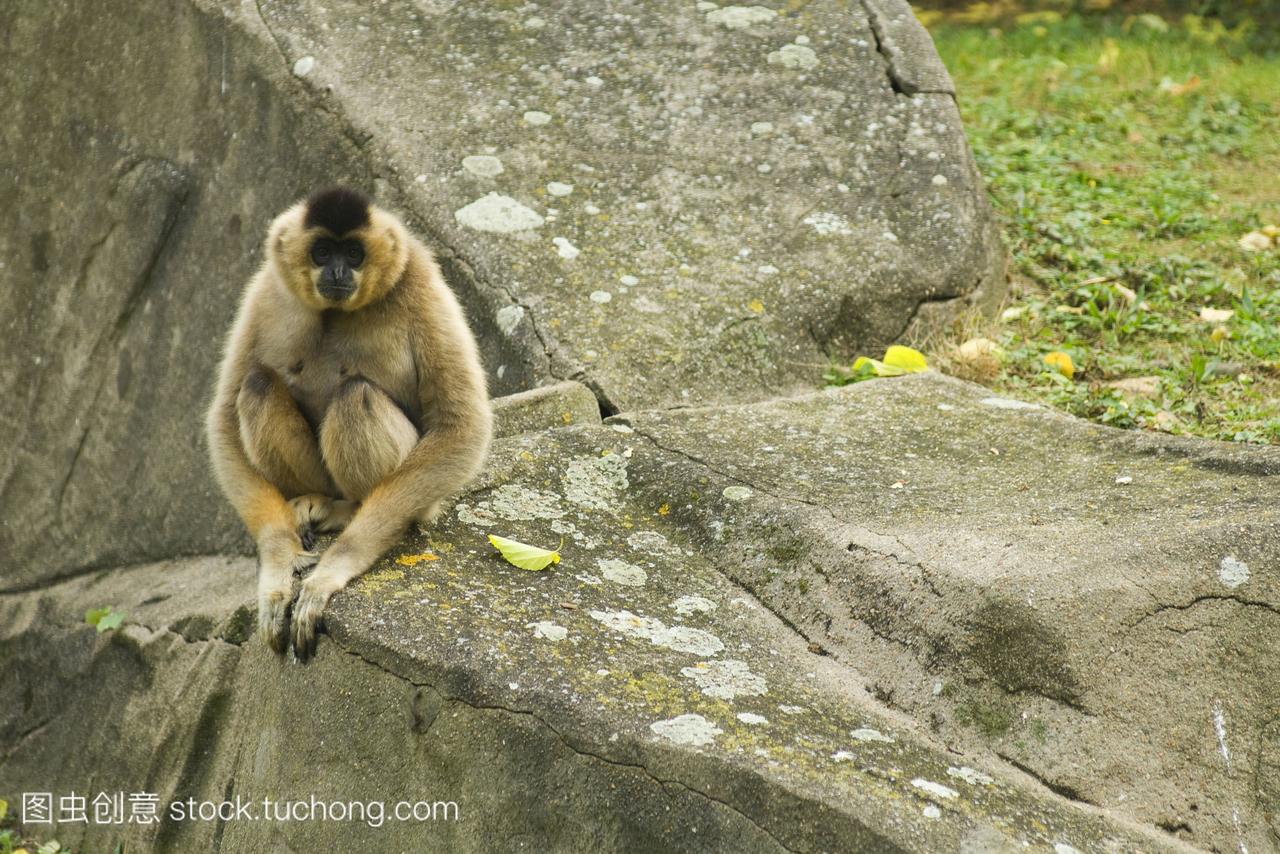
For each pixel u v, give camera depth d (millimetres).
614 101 15109
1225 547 7746
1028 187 17219
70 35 17375
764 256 13656
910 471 9703
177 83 16188
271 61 15219
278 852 7992
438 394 8703
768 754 6449
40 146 17531
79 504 16578
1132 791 7008
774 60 15562
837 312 13305
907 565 8008
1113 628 7348
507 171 14141
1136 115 20672
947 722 7359
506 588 8070
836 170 14562
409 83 14992
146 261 16141
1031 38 25016
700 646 7762
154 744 11789
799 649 8055
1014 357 12969
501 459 9766
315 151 14711
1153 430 11359
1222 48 24094
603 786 6609
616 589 8344
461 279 13242
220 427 8938
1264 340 13047
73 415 16797
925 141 14836
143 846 11211
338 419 8438
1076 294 14445
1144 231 16328
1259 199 17547
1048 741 7074
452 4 15977
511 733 6922
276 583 8133
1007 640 7336
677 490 9539
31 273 17484
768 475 9617
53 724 14102
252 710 8938
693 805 6375
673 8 16141
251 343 9055
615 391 11977
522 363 12430
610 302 12883
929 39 15891
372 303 8781
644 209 13992
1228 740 7273
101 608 14398
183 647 12188
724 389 12469
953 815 6145
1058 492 9070
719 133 14844
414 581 7973
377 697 7449
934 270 13766
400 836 7281
